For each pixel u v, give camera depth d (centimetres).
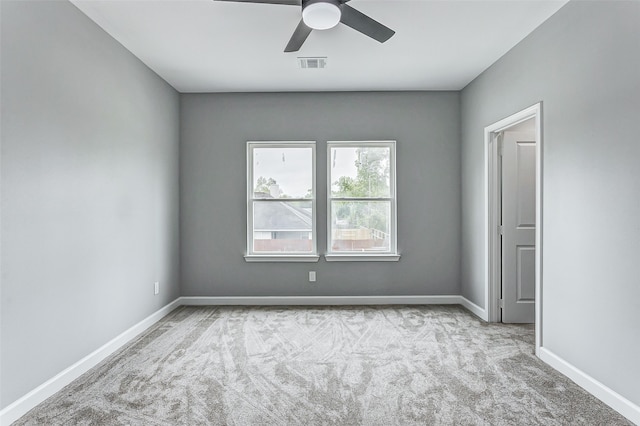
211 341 342
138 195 366
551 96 287
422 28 308
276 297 473
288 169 476
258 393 245
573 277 263
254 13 284
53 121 248
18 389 221
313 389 251
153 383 260
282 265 474
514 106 341
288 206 476
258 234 477
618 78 223
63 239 258
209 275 475
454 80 435
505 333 361
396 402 234
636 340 212
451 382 260
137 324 363
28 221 228
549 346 290
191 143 471
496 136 395
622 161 221
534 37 310
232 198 475
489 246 397
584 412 222
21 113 222
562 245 274
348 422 212
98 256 299
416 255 474
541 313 300
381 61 378
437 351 316
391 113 471
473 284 436
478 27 306
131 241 353
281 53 356
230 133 473
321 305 469
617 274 224
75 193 271
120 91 333
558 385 255
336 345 330
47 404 233
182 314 431
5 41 211
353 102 471
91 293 290
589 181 247
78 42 273
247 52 354
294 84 444
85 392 248
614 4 225
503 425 209
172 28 305
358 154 474
